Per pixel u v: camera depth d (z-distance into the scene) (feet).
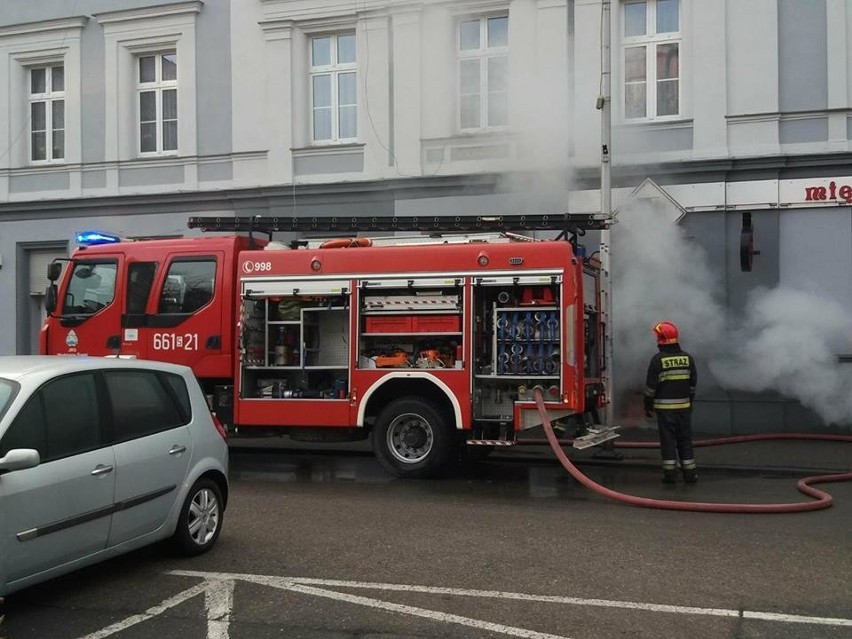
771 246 40.68
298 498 26.55
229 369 31.71
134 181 52.54
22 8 54.80
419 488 28.45
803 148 40.34
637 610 15.61
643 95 43.47
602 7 34.55
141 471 17.39
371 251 29.96
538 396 28.12
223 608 15.78
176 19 51.55
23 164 55.31
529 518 23.53
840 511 24.53
